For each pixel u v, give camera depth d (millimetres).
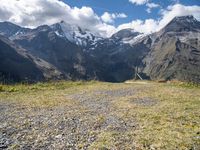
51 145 15727
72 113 23781
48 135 17438
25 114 22938
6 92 36250
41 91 39094
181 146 15703
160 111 24906
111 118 22312
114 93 38188
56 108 26000
